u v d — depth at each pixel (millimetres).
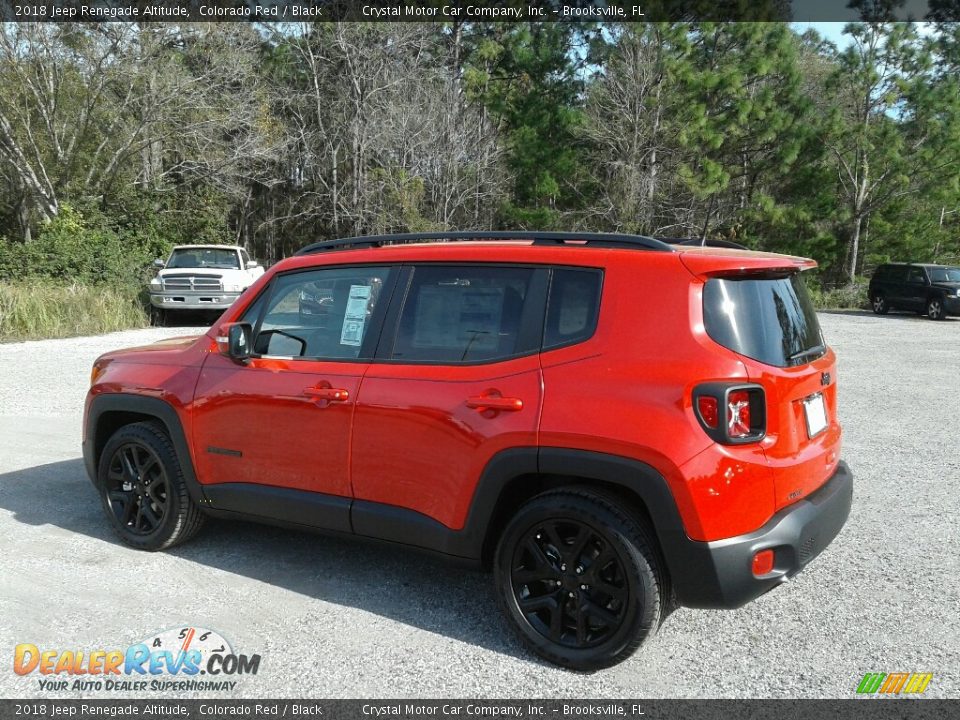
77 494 5539
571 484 3357
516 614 3373
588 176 29703
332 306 3992
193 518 4438
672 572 3072
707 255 3250
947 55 29938
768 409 3129
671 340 3131
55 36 26141
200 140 29812
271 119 31750
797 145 26844
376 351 3791
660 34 25672
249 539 4734
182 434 4316
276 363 4062
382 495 3705
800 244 30094
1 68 25547
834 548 4566
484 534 3428
